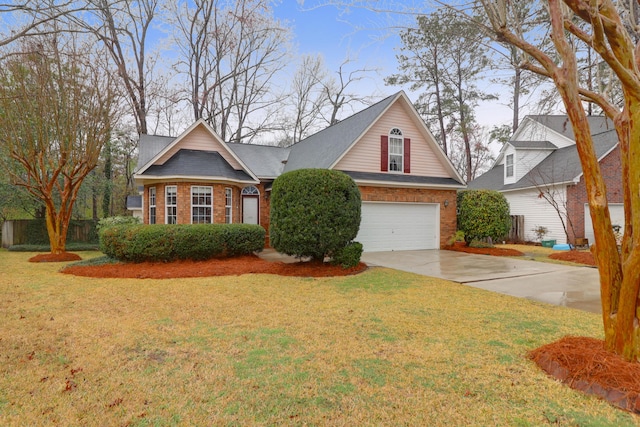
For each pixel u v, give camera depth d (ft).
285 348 12.98
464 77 69.00
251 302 19.74
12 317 16.76
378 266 32.58
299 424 8.45
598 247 10.78
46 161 41.45
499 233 44.83
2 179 45.16
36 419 8.65
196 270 29.55
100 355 12.37
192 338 14.03
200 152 47.37
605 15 10.08
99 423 8.50
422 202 46.39
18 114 36.73
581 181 49.29
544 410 8.91
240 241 36.29
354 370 11.17
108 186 58.08
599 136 53.72
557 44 10.51
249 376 10.78
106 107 40.52
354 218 29.50
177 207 42.91
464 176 107.04
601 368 9.82
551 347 11.71
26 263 35.65
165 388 10.10
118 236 32.27
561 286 23.91
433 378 10.62
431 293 21.85
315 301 19.95
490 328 15.17
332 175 28.78
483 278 26.66
